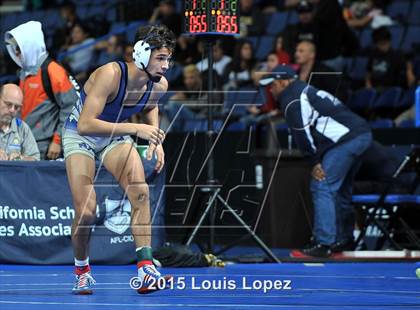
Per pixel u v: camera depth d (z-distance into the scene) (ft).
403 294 24.31
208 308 21.34
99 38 57.77
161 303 22.33
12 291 25.02
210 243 32.50
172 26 55.52
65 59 57.52
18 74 38.40
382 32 50.85
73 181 23.77
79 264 24.44
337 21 47.83
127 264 32.81
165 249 31.50
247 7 59.67
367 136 35.63
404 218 38.04
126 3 63.46
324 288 25.67
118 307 21.56
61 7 69.15
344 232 36.45
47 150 34.73
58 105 34.58
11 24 70.95
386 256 34.71
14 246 32.91
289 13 60.03
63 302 22.58
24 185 32.83
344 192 36.52
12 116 32.68
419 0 59.52
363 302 22.58
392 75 50.52
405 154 38.11
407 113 46.34
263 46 57.67
